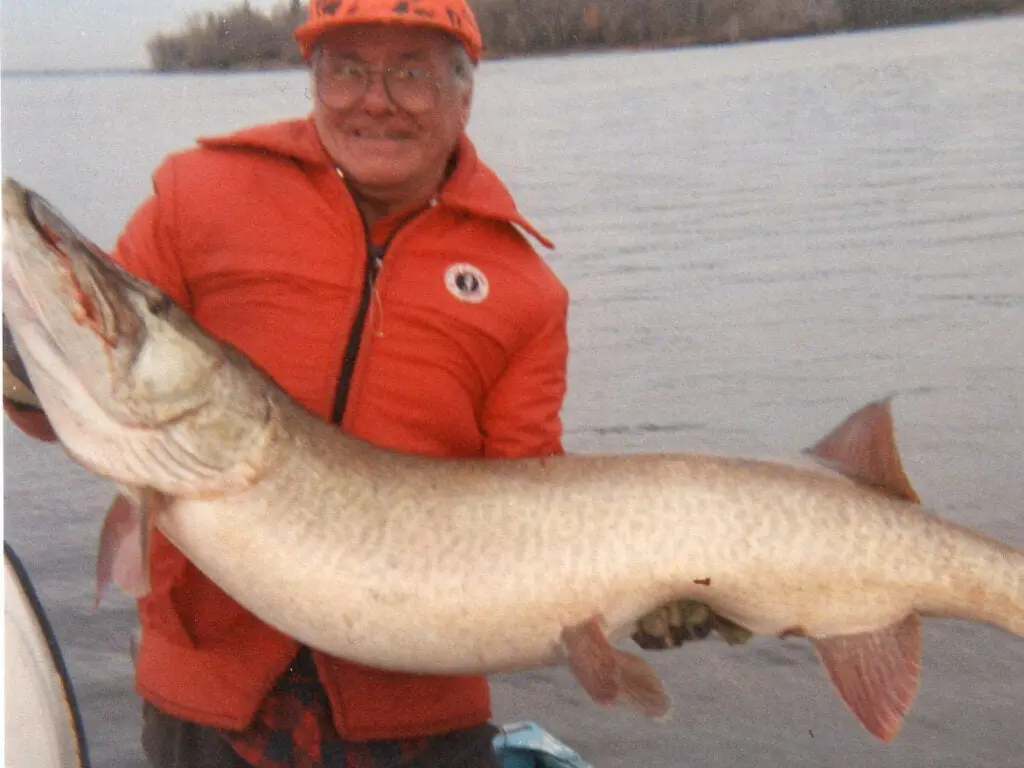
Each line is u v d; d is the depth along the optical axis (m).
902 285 6.59
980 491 4.75
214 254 2.44
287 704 2.51
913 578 2.43
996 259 6.79
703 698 4.02
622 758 3.73
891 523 2.43
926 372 5.56
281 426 2.25
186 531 2.23
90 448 2.15
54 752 2.01
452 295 2.53
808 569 2.38
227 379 2.20
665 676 4.18
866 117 8.85
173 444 2.16
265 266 2.43
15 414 2.28
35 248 2.03
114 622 4.13
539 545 2.30
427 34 2.51
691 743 3.77
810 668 4.23
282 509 2.23
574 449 5.14
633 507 2.35
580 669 2.29
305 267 2.44
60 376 2.10
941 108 8.96
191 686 2.45
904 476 2.51
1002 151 8.25
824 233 7.20
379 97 2.46
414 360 2.49
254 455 2.21
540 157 8.25
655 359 5.93
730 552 2.35
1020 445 4.98
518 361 2.66
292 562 2.23
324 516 2.25
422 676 2.57
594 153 8.22
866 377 5.59
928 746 3.72
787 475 2.43
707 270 6.82
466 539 2.29
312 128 2.61
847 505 2.42
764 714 3.95
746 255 7.06
